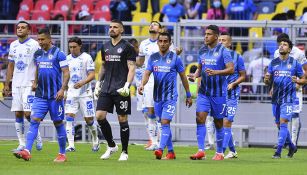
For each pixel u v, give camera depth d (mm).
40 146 38000
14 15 60781
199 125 32438
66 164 29109
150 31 40906
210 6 56906
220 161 31812
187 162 30750
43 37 29688
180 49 36844
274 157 34812
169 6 57469
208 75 31688
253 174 25359
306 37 44906
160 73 32094
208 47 32094
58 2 60188
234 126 44906
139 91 32625
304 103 45375
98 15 58906
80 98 38781
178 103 46594
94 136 38500
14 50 36844
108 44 31359
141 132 46875
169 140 32531
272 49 45812
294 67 34688
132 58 31031
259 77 46000
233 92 34812
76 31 47094
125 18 58469
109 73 31172
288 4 57031
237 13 56562
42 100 30047
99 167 27734
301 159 34188
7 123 47250
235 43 46156
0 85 47312
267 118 45938
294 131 42062
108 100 31281
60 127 30484
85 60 38875
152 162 30547
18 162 29953
